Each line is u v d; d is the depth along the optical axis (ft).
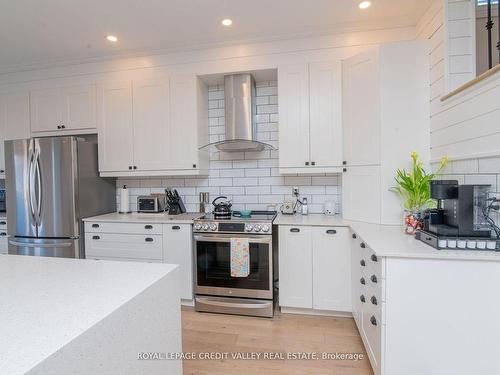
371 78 7.49
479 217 4.94
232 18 7.82
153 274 3.71
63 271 3.85
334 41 8.47
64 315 2.60
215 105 10.52
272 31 8.54
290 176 9.98
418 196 6.59
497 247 4.71
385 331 4.82
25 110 10.85
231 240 8.14
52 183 9.35
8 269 3.95
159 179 11.04
